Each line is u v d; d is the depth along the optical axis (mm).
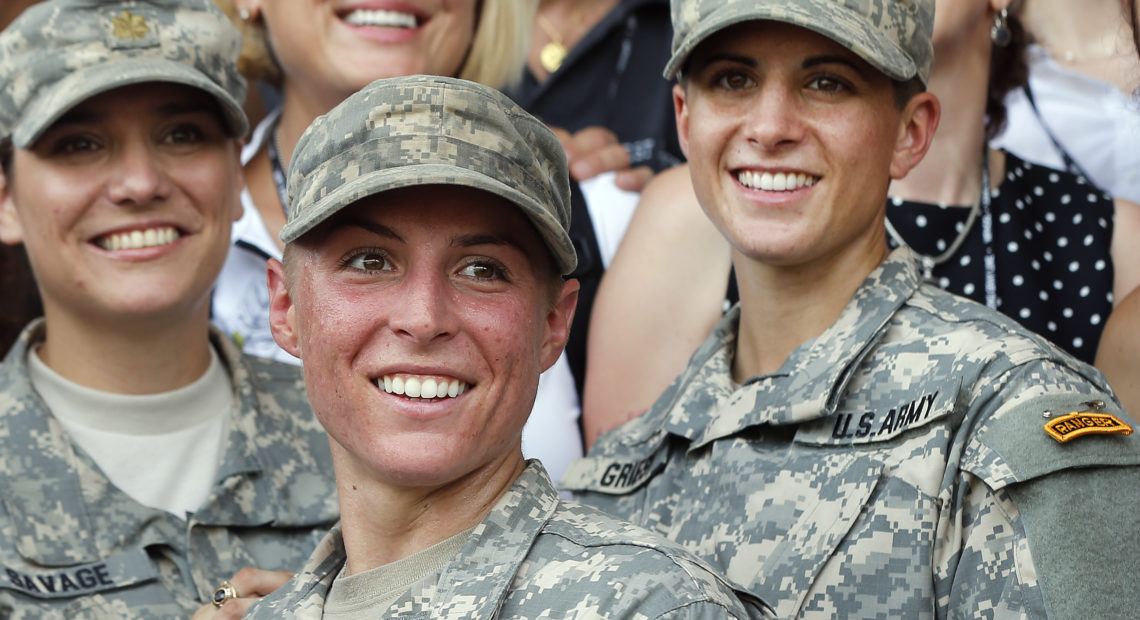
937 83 4301
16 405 3684
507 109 2588
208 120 3725
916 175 4344
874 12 3275
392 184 2430
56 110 3492
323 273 2578
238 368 3961
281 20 4820
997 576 2850
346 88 4832
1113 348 3840
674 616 2322
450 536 2611
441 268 2529
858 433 3158
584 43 5805
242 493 3730
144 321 3652
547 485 2674
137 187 3564
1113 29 5312
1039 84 5387
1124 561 2785
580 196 5043
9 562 3449
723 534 3223
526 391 2609
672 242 4379
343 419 2576
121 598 3480
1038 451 2863
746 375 3625
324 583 2738
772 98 3297
